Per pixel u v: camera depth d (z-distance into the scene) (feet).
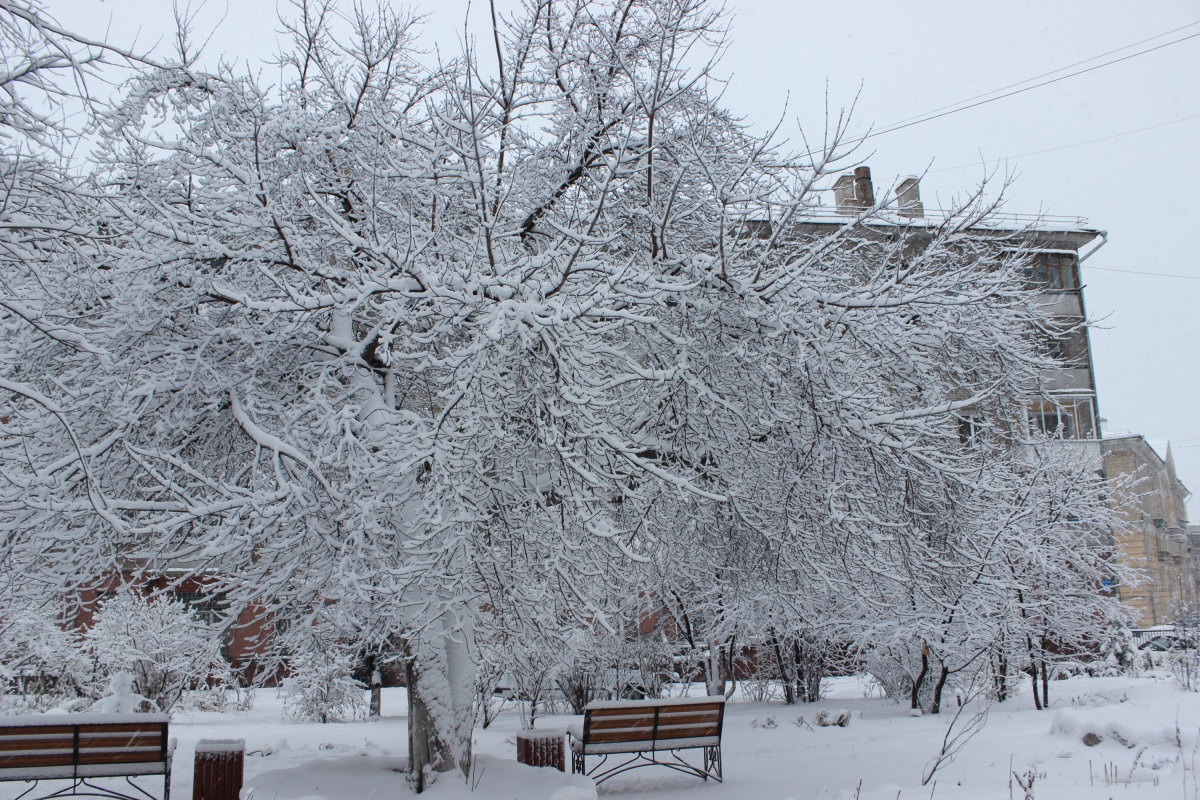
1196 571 138.31
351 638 29.01
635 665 45.83
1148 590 102.58
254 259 24.90
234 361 25.41
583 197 29.63
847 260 30.66
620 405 27.89
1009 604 38.04
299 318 23.71
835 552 27.14
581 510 22.41
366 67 31.30
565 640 24.27
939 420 26.96
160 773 22.12
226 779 22.63
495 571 23.38
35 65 17.31
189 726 46.32
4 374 22.82
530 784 22.16
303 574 24.88
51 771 20.97
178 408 25.44
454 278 23.71
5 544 22.27
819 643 47.26
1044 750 25.08
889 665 47.29
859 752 29.04
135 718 21.72
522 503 25.52
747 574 29.91
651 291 23.95
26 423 22.09
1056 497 44.24
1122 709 28.48
